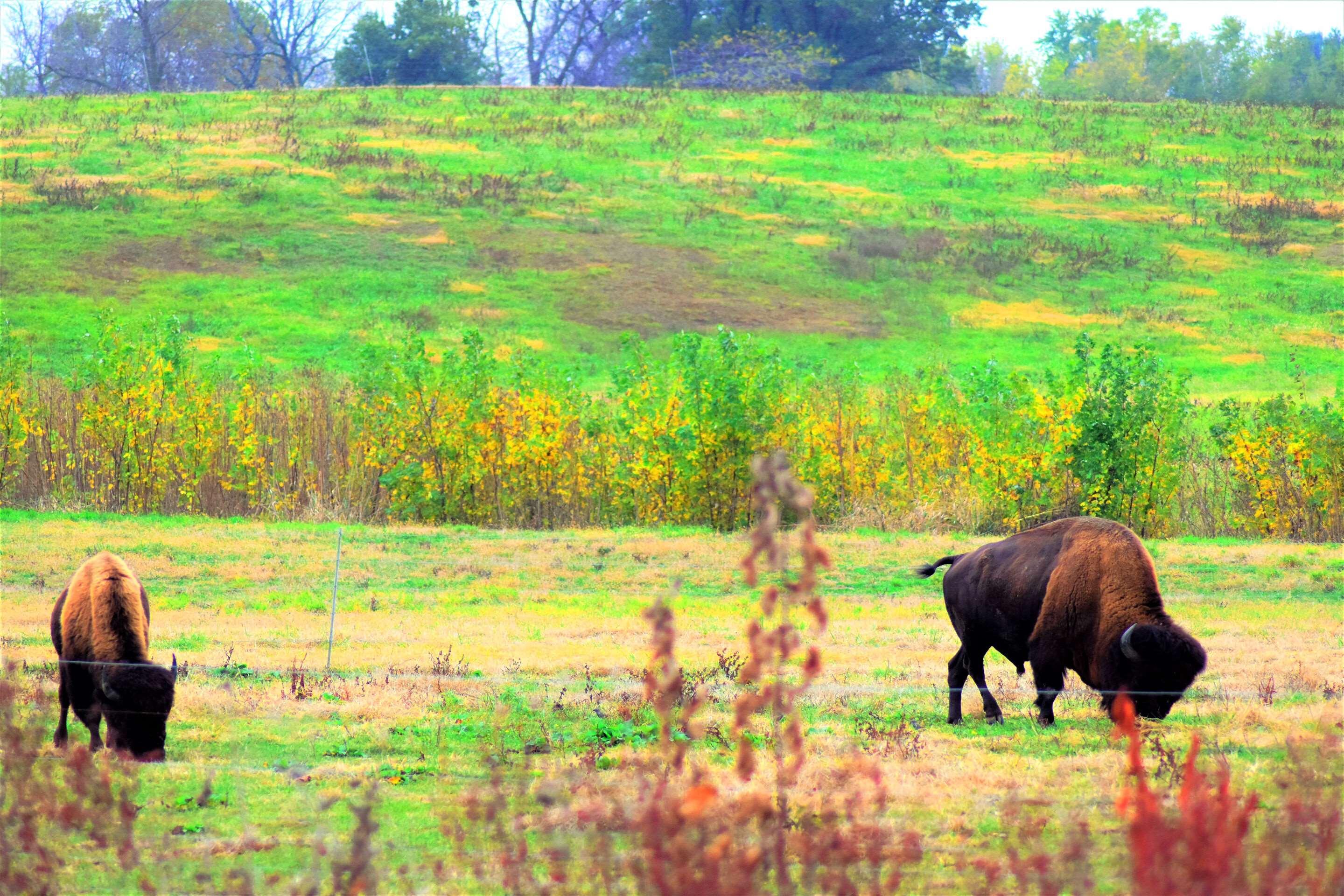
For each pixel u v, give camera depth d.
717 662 46.31
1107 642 36.72
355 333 155.25
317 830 24.75
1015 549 39.47
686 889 17.14
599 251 190.50
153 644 48.88
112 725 30.77
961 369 151.50
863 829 21.56
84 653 32.06
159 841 25.64
